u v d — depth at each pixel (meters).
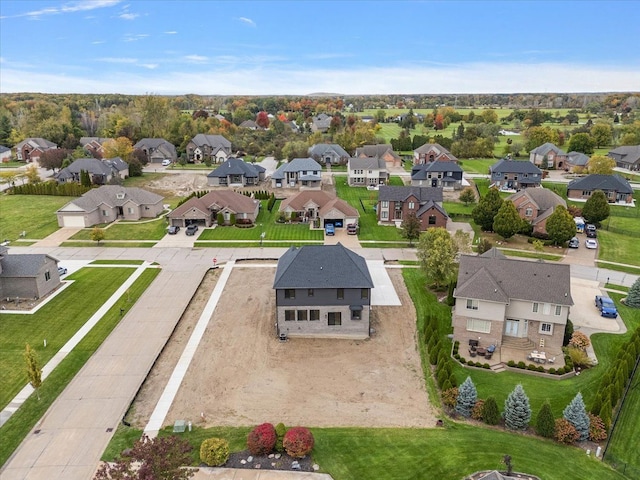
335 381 40.16
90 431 33.72
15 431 33.62
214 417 35.41
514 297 45.06
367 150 136.75
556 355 44.28
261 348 45.09
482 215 79.88
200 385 39.31
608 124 182.62
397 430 33.97
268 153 159.38
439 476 29.39
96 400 37.16
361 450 31.81
